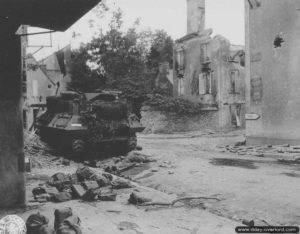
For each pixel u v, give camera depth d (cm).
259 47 1895
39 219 566
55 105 1884
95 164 1497
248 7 1956
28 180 1095
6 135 750
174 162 1403
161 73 4578
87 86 4225
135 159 1442
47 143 1888
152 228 642
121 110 1683
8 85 751
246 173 1144
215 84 3338
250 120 1953
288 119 1755
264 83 1872
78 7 650
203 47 3419
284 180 1020
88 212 735
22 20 736
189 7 3625
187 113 3391
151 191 967
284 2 1756
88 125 1609
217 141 2433
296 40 1709
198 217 727
